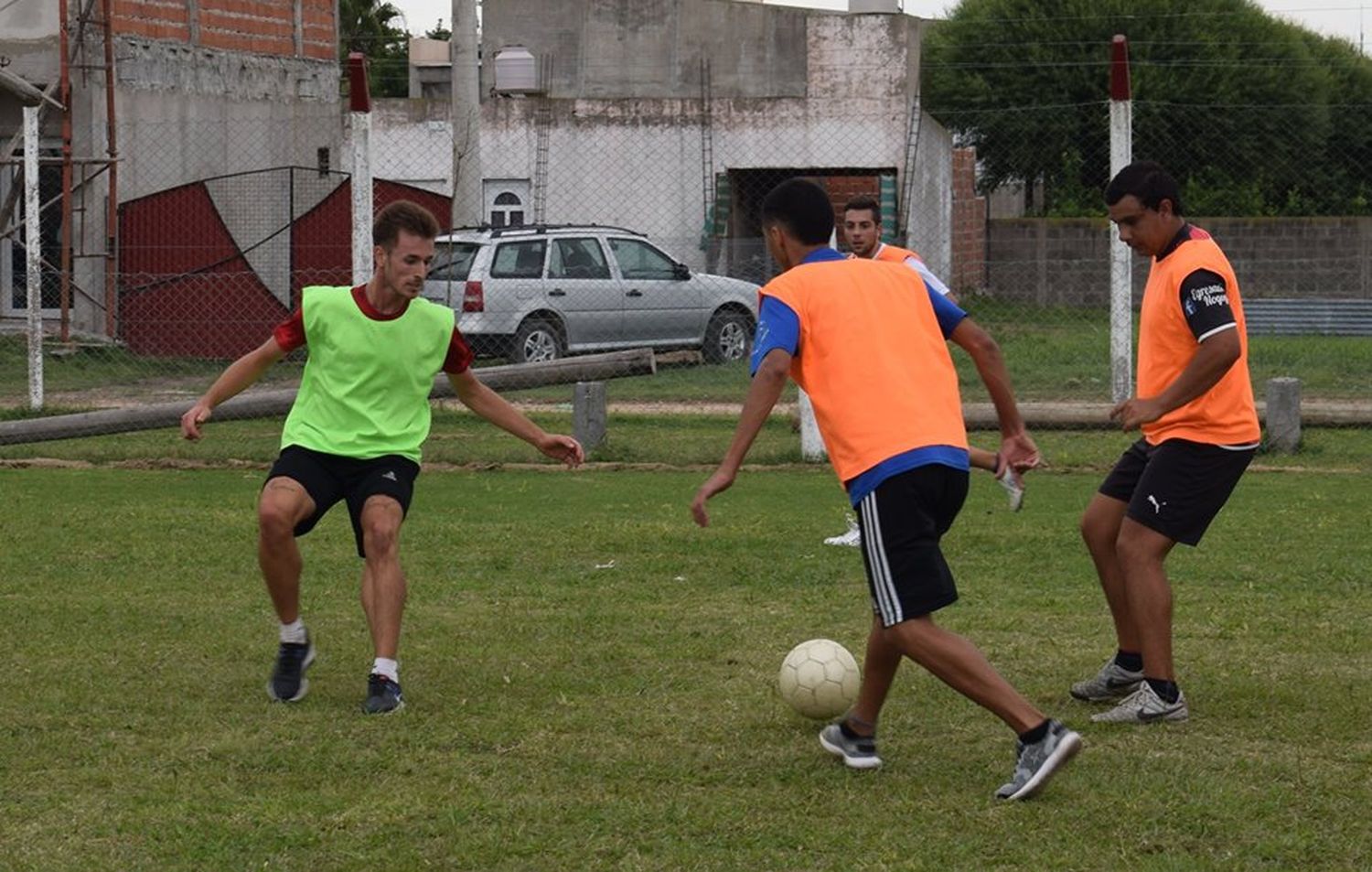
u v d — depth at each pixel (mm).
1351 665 7055
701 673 6945
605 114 31391
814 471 13148
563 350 21000
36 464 13641
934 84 40500
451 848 4922
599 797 5371
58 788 5461
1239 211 35469
